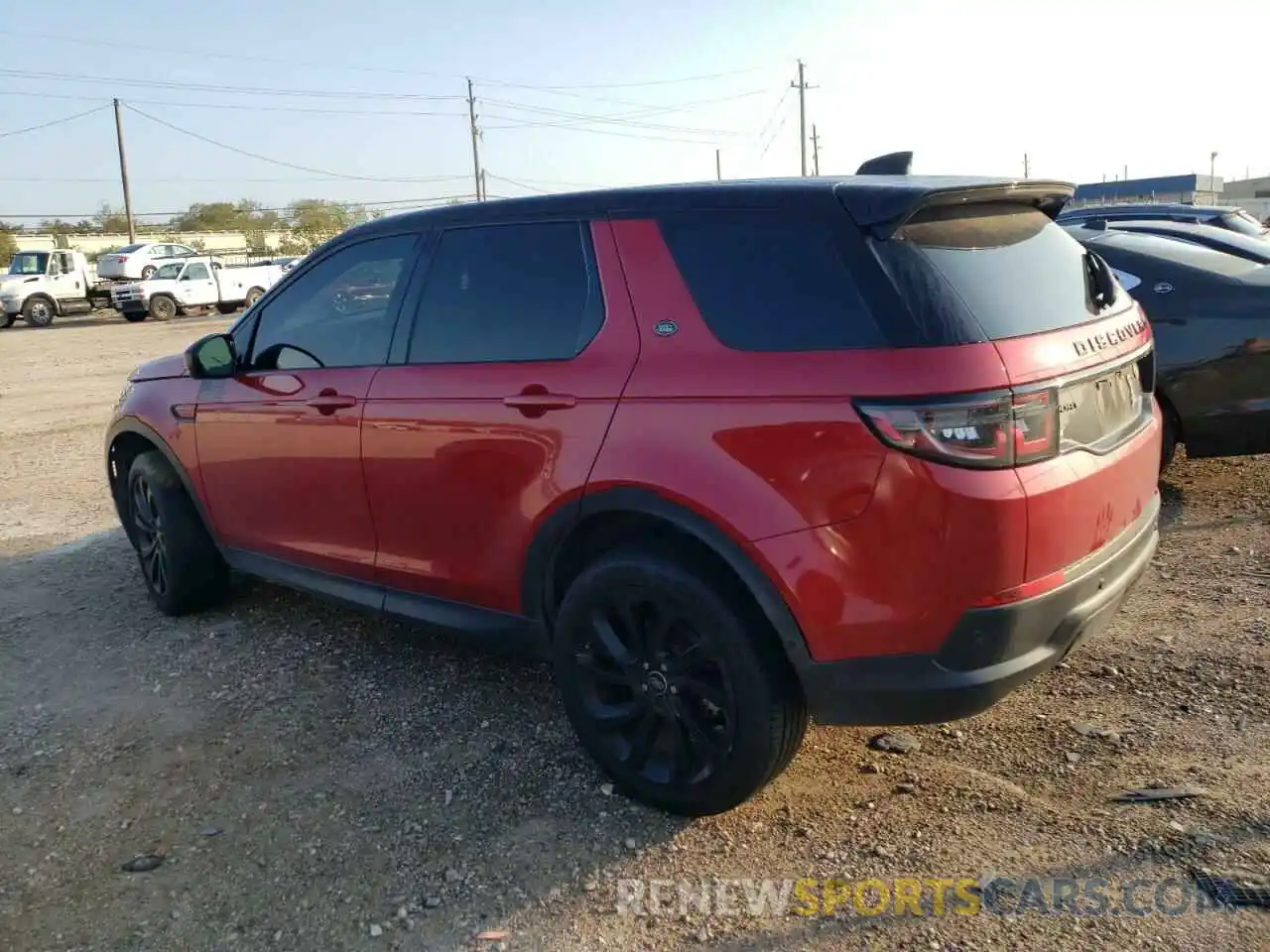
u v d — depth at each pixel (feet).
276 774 11.89
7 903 9.80
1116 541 10.14
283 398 13.92
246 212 260.21
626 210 10.87
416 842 10.45
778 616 9.41
